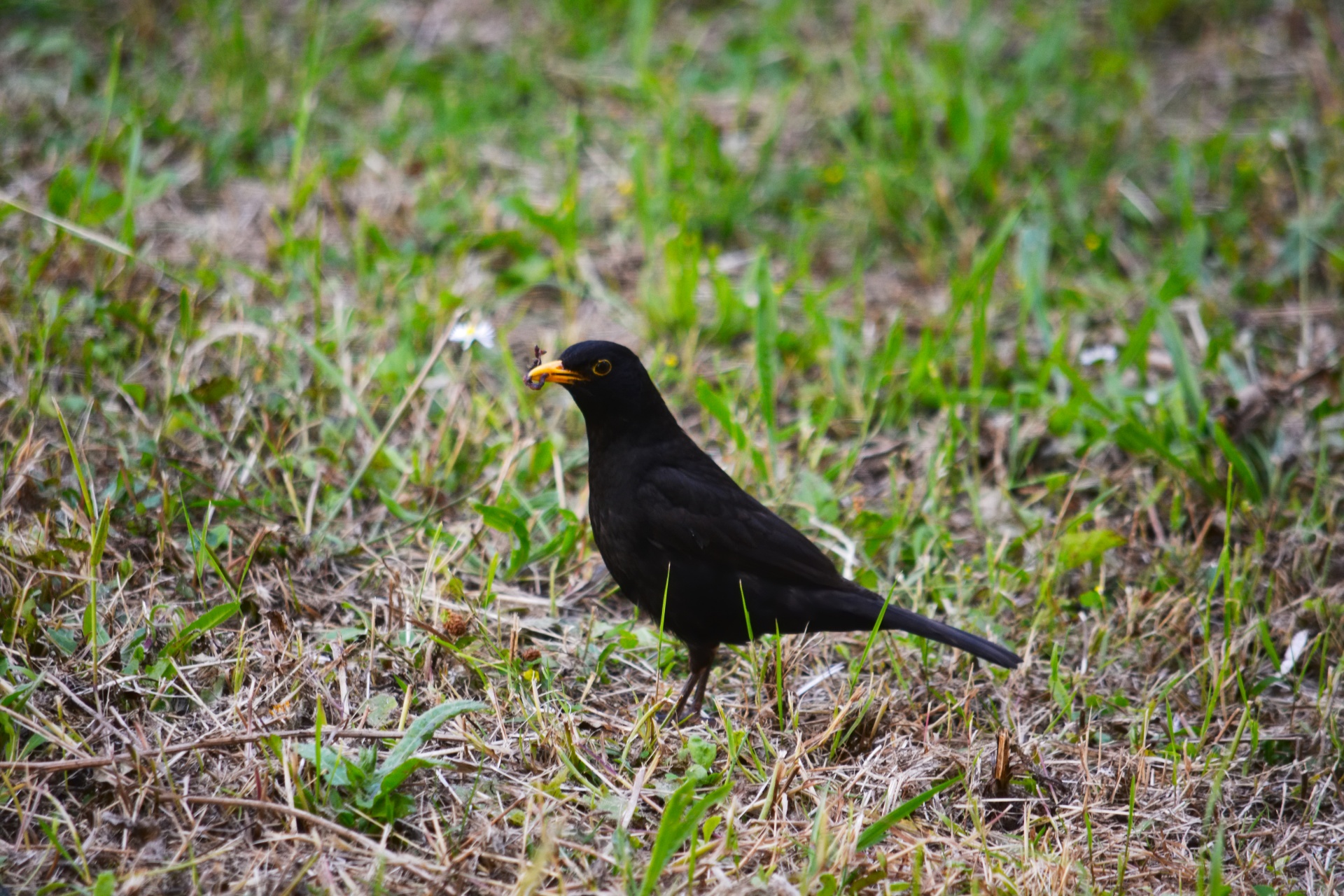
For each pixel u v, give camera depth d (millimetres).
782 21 16953
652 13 16203
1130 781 7855
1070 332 12758
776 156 15234
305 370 11414
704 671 8453
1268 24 18031
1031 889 6773
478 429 10695
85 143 14117
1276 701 8867
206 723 7410
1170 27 18125
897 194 14328
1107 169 15125
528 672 8031
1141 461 10945
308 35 16797
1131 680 8953
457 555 9383
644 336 12297
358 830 6738
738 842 6852
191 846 6312
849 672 8750
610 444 8445
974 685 8711
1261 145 15281
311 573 9078
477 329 10328
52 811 6695
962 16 17828
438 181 14008
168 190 13789
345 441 10352
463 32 17234
